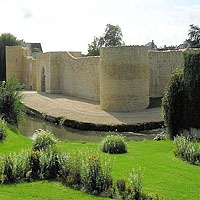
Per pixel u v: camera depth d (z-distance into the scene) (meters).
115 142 16.42
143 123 25.86
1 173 11.66
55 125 29.78
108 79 31.61
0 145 17.38
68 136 24.98
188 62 19.70
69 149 16.89
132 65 31.08
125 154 15.95
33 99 43.22
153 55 37.56
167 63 38.06
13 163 11.81
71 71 45.53
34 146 15.89
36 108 36.53
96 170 10.76
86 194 10.33
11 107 24.38
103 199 9.89
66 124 28.75
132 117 28.14
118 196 10.05
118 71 31.14
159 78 37.88
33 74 59.44
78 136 24.88
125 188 10.23
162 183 11.13
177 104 20.12
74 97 43.53
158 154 15.66
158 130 25.50
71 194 10.30
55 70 49.28
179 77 20.25
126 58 30.98
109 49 31.34
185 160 14.16
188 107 19.80
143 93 31.67
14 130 22.11
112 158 14.80
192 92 19.50
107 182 10.59
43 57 51.88
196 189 10.65
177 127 20.31
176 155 14.88
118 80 31.20
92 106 34.66
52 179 11.74
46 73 50.72
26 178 11.72
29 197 10.05
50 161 11.97
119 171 12.41
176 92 20.12
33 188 10.84
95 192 10.40
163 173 12.25
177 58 38.25
